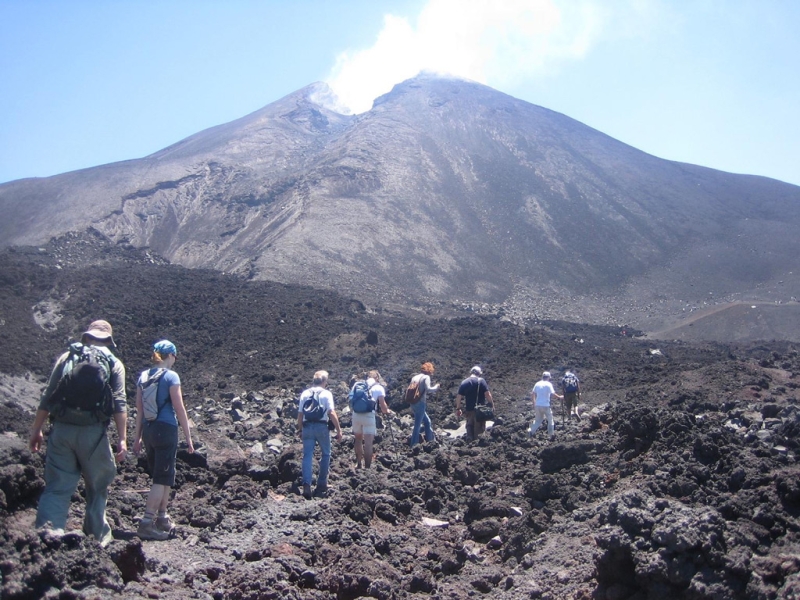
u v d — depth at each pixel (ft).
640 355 76.48
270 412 53.11
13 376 61.05
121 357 72.33
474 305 181.27
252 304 95.66
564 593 19.13
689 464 23.68
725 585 16.51
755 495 20.54
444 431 46.09
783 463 23.30
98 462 17.57
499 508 25.91
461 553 23.18
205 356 74.18
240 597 18.25
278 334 81.20
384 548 23.41
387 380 62.75
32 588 13.97
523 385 59.16
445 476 31.91
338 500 27.22
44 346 72.64
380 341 79.00
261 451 39.93
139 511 24.53
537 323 153.89
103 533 17.83
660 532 17.16
